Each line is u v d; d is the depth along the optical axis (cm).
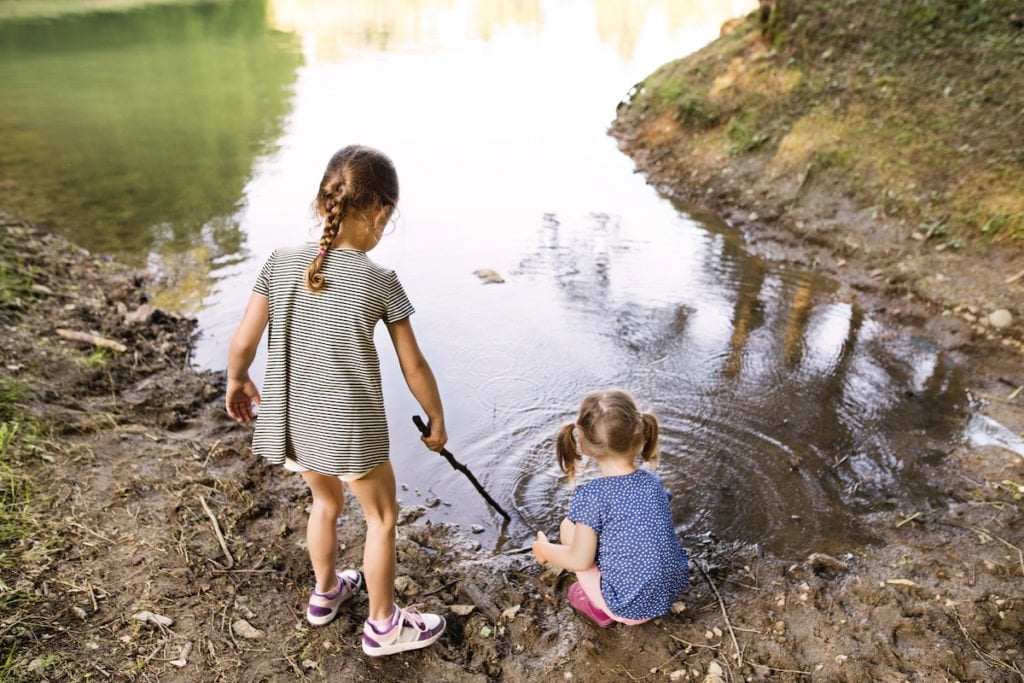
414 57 1480
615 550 278
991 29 743
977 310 539
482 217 720
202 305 547
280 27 1794
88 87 1147
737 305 570
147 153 860
